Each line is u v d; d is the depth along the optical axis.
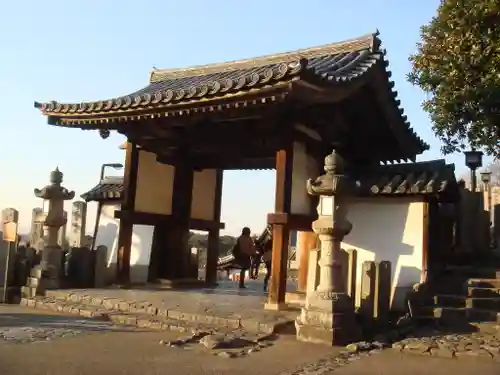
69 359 6.98
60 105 13.72
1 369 6.31
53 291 12.92
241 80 10.30
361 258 12.33
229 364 7.03
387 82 12.70
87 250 14.47
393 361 7.50
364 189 12.12
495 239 16.70
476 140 10.18
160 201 15.79
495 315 9.80
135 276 16.62
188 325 9.63
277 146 12.07
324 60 13.59
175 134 14.25
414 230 11.91
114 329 9.45
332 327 8.59
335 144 13.51
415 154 15.24
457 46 9.39
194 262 17.98
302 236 13.61
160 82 17.84
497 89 8.99
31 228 18.84
